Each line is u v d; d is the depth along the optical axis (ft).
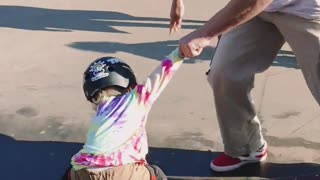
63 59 18.07
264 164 12.24
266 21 10.52
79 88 16.10
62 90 15.99
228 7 9.05
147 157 12.76
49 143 13.48
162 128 13.93
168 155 12.84
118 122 9.15
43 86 16.26
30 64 17.70
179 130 13.84
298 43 10.19
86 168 9.14
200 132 13.74
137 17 22.18
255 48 10.69
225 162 12.06
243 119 11.35
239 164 12.08
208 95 15.56
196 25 21.31
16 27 20.75
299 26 10.01
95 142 9.15
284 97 15.37
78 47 18.98
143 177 9.25
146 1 24.23
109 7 23.40
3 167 12.66
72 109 14.94
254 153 12.01
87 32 20.40
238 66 10.74
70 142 13.52
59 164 12.71
